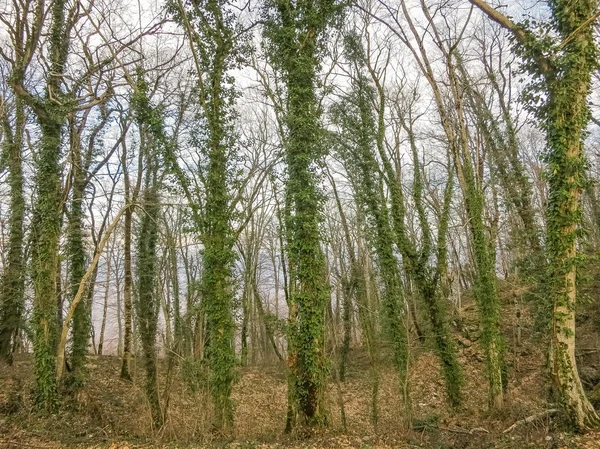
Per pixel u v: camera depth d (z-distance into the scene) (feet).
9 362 57.62
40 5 43.91
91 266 47.39
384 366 55.88
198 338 49.52
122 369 63.21
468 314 81.71
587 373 47.93
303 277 41.73
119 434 38.75
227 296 44.27
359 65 60.59
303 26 46.62
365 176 56.95
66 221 55.93
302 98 44.86
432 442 35.60
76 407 46.39
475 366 67.46
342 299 79.25
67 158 49.49
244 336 81.05
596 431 29.86
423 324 63.62
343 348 72.79
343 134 57.98
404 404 45.80
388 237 55.42
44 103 47.21
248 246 90.02
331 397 63.05
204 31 48.14
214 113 46.80
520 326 68.03
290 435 38.40
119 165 71.67
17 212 60.18
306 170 43.06
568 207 32.73
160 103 54.19
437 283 61.26
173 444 34.86
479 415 49.49
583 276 33.32
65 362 51.93
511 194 65.82
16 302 57.98
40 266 46.44
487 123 72.95
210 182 45.50
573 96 32.96
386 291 53.62
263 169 71.00
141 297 54.70
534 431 32.19
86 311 57.16
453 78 57.16
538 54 34.27
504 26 36.19
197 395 42.63
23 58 44.93
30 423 39.14
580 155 32.99
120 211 50.57
